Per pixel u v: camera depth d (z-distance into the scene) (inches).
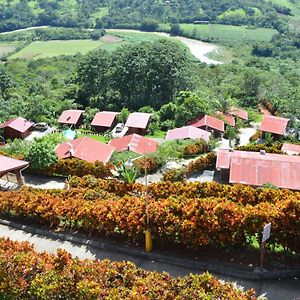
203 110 2018.9
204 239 676.7
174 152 1368.1
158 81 2625.5
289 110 2144.4
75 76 2987.2
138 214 731.4
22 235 818.8
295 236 659.4
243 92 2847.0
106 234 774.5
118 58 2768.2
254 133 1927.9
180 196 840.3
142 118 2092.8
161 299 538.0
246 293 540.1
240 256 679.1
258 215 668.7
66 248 761.6
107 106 2645.2
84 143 1330.0
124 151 1416.1
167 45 2716.5
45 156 1203.9
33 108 2311.8
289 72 3550.7
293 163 1126.4
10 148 1371.8
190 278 566.3
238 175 1115.3
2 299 595.5
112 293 551.5
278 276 636.1
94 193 898.7
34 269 616.7
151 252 715.4
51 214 817.5
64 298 573.0
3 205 872.9
